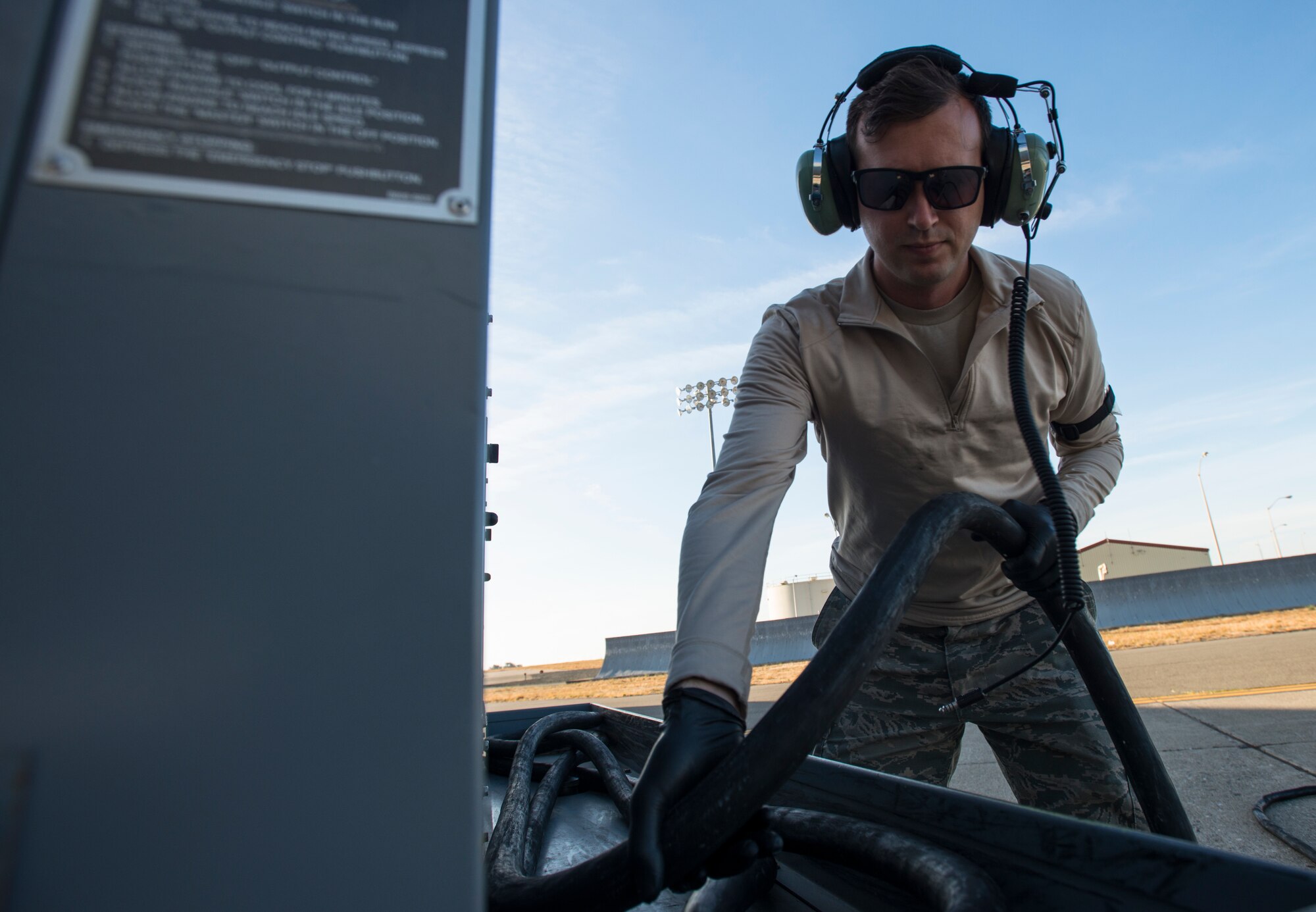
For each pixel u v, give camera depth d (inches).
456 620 15.3
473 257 17.4
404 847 14.2
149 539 14.2
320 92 17.2
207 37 16.6
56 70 15.6
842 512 67.9
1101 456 68.8
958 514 34.7
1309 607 398.0
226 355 15.3
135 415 14.6
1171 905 23.1
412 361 16.4
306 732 14.2
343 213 16.8
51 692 13.3
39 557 13.7
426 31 18.4
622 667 523.2
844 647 28.3
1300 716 168.2
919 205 47.6
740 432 50.2
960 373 58.4
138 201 15.5
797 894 36.0
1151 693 225.6
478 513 16.0
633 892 25.7
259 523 14.8
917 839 28.4
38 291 14.6
